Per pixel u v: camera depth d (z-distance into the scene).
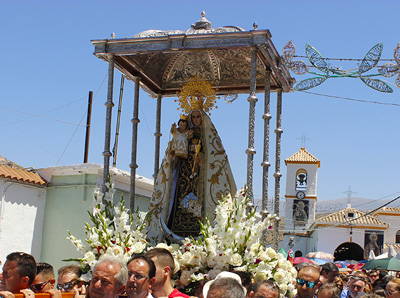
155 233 9.02
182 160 9.47
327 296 6.64
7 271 5.07
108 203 8.39
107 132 8.85
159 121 10.92
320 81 11.77
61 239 14.48
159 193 9.30
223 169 9.26
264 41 8.43
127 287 4.93
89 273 7.40
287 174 41.12
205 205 9.09
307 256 23.30
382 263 15.41
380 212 42.44
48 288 5.86
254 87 8.52
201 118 9.46
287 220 40.50
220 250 7.35
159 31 9.24
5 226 13.38
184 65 10.73
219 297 3.95
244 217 7.58
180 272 7.71
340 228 40.34
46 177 14.77
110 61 9.09
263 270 7.34
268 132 9.37
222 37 8.59
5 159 14.18
